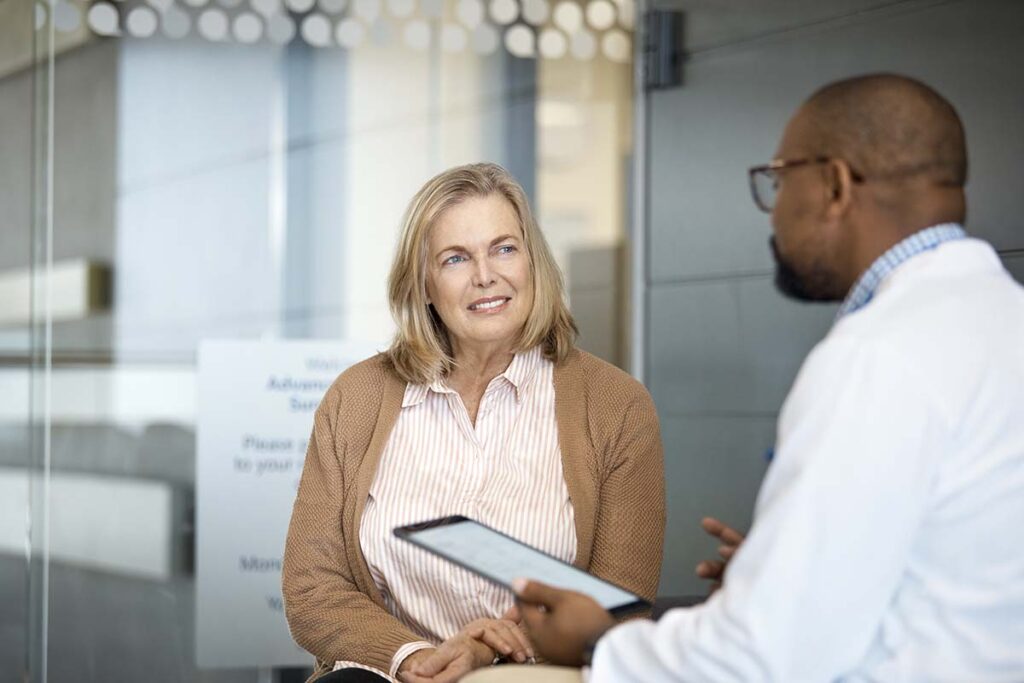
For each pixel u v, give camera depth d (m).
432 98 4.11
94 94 3.95
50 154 3.93
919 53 3.41
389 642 2.35
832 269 1.73
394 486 2.51
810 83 3.74
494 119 4.14
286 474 3.96
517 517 2.44
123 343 3.95
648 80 4.18
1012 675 1.52
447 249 2.46
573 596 1.74
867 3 3.57
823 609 1.48
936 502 1.53
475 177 2.50
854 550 1.48
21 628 3.92
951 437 1.52
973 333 1.56
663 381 4.16
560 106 4.18
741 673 1.49
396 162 4.08
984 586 1.53
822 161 1.71
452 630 2.45
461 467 2.50
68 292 3.93
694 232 4.08
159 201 3.97
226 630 3.94
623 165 4.20
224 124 4.00
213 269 3.98
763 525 1.50
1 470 3.91
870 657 1.56
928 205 1.68
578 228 4.17
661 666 1.56
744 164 3.94
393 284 2.54
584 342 4.16
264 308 4.00
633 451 2.51
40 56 3.93
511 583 1.76
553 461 2.50
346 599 2.46
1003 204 3.16
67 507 3.94
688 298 4.10
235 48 4.01
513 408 2.54
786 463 1.53
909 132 1.67
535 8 4.17
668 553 4.14
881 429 1.49
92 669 3.94
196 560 3.95
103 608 3.95
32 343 3.92
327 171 4.04
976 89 3.24
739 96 3.96
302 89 4.04
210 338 3.97
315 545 2.52
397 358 2.57
